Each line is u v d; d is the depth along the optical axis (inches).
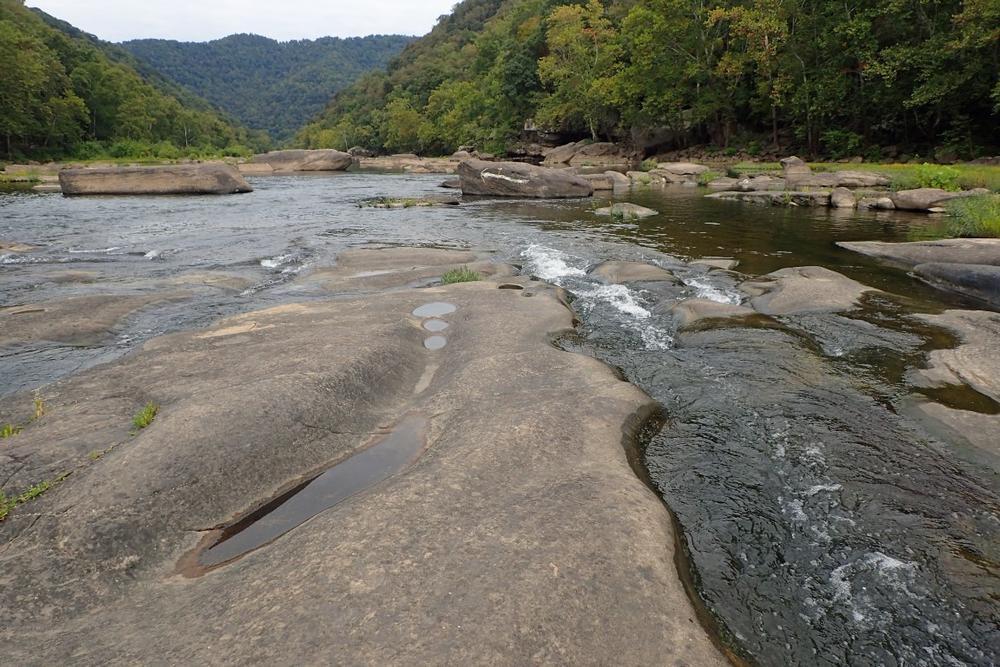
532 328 337.7
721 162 1852.9
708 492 195.0
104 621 133.7
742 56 1774.1
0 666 119.0
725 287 452.4
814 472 204.4
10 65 2669.8
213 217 927.0
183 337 322.3
